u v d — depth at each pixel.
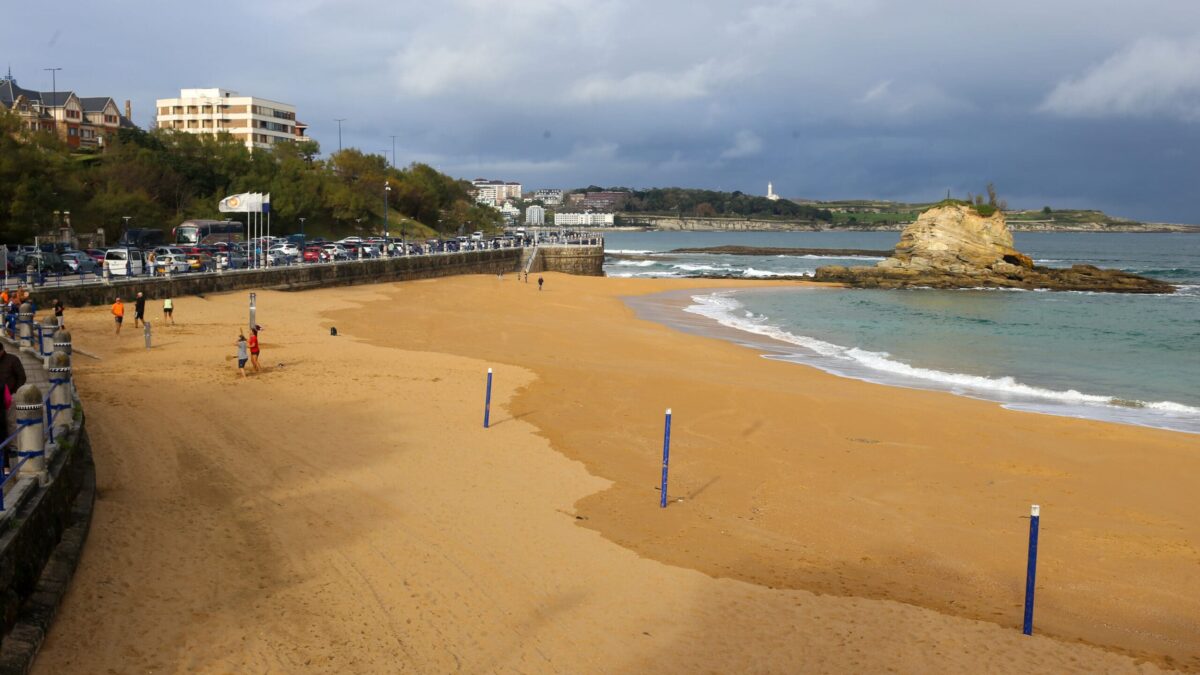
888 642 12.38
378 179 146.75
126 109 162.75
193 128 165.88
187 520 15.02
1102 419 29.53
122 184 97.62
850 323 59.38
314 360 32.69
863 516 18.25
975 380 36.53
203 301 50.78
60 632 10.66
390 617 12.10
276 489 17.28
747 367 38.34
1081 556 16.50
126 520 14.64
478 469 19.92
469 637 11.75
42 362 25.20
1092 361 43.00
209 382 27.53
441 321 49.66
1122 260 162.50
